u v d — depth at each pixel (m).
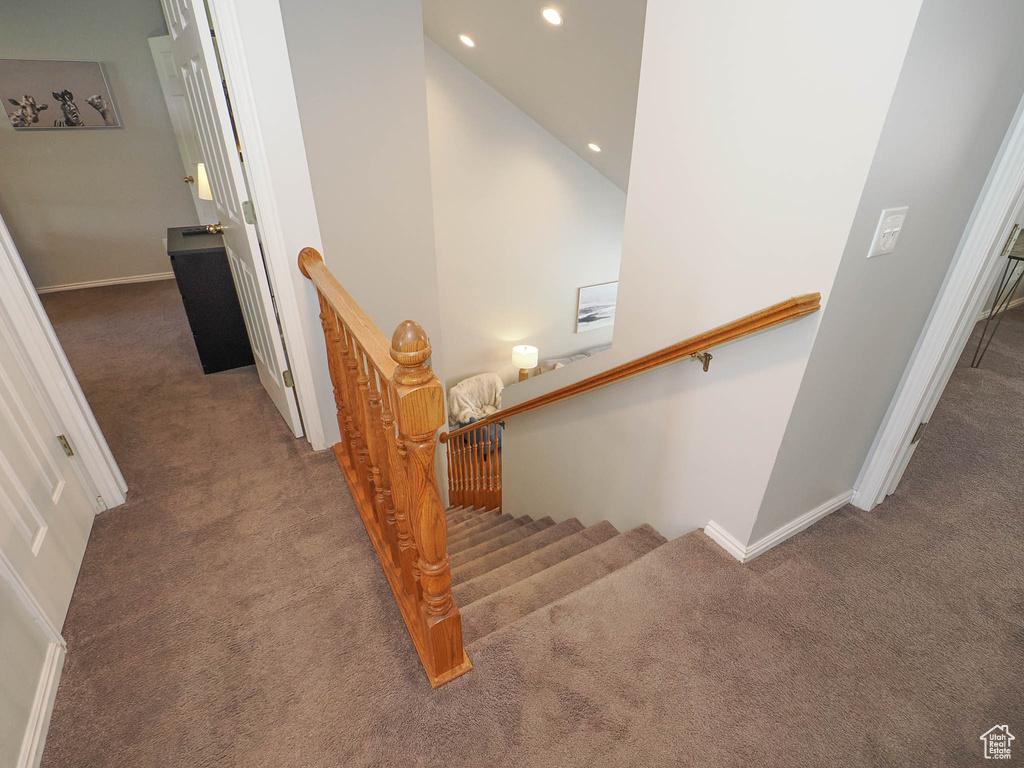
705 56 1.39
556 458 2.75
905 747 1.26
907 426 1.83
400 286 2.38
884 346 1.60
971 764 1.23
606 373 1.87
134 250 5.04
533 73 4.28
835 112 1.15
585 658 1.45
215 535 1.92
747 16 1.26
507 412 2.78
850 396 1.63
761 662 1.45
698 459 1.82
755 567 1.74
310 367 2.22
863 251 1.28
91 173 4.68
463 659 1.43
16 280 1.62
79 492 1.88
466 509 3.96
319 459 2.35
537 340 7.48
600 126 4.64
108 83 4.48
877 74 1.07
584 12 2.79
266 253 2.00
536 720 1.31
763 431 1.55
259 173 1.84
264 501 2.09
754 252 1.42
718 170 1.45
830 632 1.53
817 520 1.93
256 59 1.69
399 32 1.94
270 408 2.76
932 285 1.59
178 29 2.05
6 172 4.41
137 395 2.90
